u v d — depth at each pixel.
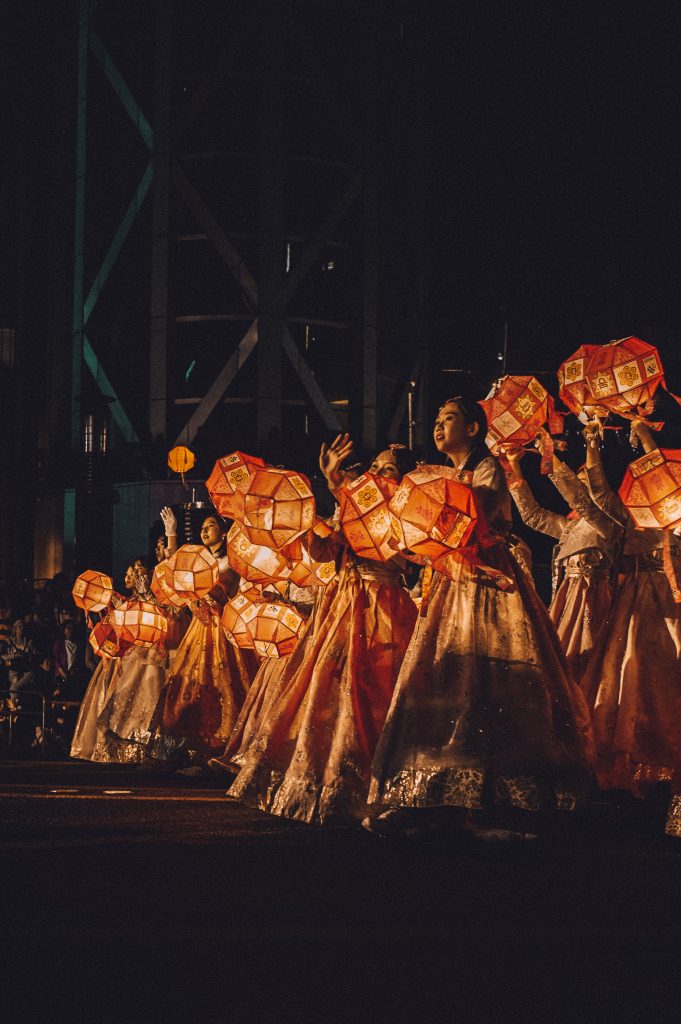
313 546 8.50
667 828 7.78
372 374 31.84
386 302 32.91
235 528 9.47
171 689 12.92
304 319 31.41
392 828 7.48
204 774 12.82
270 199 30.83
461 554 7.18
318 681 8.30
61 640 18.73
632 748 8.44
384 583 8.50
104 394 32.28
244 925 5.20
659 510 7.58
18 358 37.12
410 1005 4.05
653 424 8.18
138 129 31.70
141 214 31.66
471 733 7.06
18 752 18.28
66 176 34.69
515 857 6.99
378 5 32.19
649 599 8.65
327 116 31.59
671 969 4.54
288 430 31.11
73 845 7.52
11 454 37.03
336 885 6.11
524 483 9.31
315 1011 3.98
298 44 31.22
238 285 30.84
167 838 7.82
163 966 4.52
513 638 7.29
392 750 7.25
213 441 30.78
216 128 31.17
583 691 8.73
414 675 7.34
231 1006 4.03
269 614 10.42
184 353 31.48
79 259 33.25
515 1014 3.97
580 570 9.30
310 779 8.06
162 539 14.09
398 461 8.87
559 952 4.77
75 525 32.03
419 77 33.53
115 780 12.52
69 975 4.39
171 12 31.08
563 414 8.69
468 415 7.76
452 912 5.48
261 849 7.32
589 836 7.82
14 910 5.50
